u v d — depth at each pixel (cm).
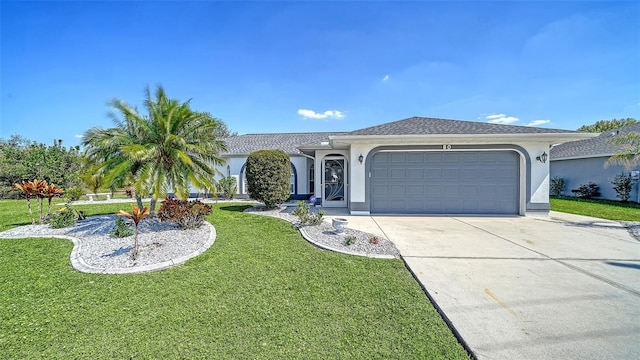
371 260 564
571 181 1948
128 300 401
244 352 286
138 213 577
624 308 368
